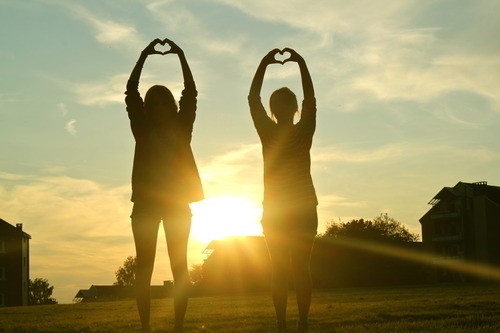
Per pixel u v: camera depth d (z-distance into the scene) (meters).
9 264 106.62
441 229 106.50
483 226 103.06
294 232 7.71
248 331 12.82
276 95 7.95
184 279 7.43
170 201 7.41
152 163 7.47
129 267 144.62
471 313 18.72
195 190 7.51
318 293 52.09
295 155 7.78
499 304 22.56
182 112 7.67
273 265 7.85
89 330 16.62
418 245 106.25
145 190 7.42
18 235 107.44
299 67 8.05
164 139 7.52
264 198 7.85
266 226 7.80
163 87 7.63
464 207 104.31
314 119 7.92
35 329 17.89
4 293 106.00
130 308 33.06
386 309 22.02
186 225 7.48
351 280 88.62
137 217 7.41
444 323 13.69
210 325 16.27
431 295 36.72
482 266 102.75
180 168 7.48
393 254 91.19
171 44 7.80
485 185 106.88
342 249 89.38
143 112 7.64
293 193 7.70
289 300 32.03
